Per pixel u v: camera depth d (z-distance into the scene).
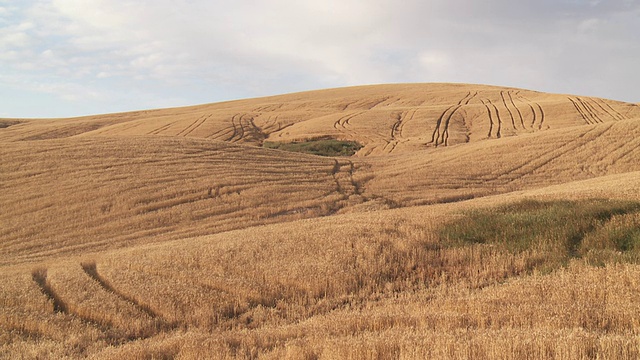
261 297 12.19
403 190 33.56
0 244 23.34
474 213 18.39
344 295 12.08
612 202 16.75
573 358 5.86
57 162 34.41
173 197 29.69
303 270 13.67
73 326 11.00
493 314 8.43
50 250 22.53
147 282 13.80
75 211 27.14
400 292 11.97
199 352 8.01
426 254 14.43
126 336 10.48
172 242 20.53
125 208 27.66
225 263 15.05
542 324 7.68
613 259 11.57
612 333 6.81
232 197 30.27
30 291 13.57
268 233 18.83
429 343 6.83
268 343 8.42
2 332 10.76
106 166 34.25
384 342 7.07
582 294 9.04
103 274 15.10
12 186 30.16
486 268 12.91
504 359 6.09
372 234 17.05
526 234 15.09
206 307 11.63
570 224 15.04
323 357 6.98
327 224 19.97
